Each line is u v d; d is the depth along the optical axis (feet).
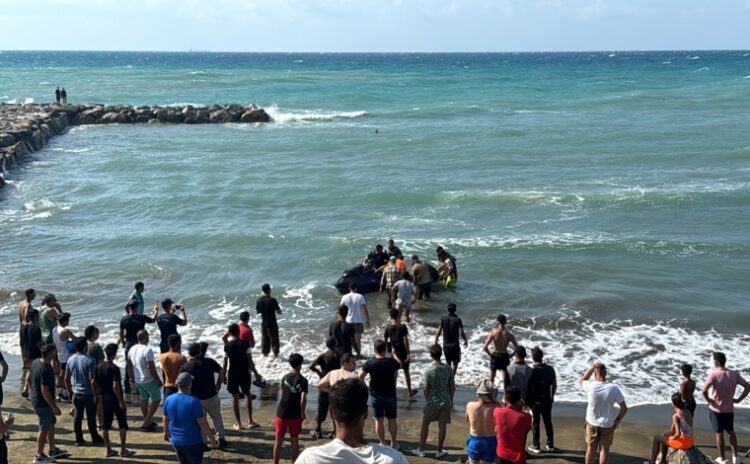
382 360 33.99
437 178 108.99
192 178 108.99
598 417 32.45
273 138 153.17
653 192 95.35
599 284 63.82
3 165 112.68
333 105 226.17
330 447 12.08
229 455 34.01
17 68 509.35
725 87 273.95
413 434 37.65
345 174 111.96
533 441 36.52
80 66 581.94
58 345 40.98
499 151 132.26
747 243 74.59
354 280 62.49
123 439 33.65
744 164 118.11
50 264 70.08
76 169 117.19
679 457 32.12
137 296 47.88
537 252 72.59
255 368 45.83
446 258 63.57
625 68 501.56
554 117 185.88
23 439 35.68
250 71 438.40
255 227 82.38
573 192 97.45
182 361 35.88
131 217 87.30
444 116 193.16
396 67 554.05
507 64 633.20
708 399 34.81
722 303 59.52
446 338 44.21
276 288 63.77
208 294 62.59
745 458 35.81
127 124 184.75
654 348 51.03
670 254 71.87
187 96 255.70
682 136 146.20
